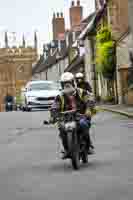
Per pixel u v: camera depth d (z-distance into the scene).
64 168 12.99
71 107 13.16
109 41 51.00
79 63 75.50
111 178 11.23
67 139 12.59
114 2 50.62
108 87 56.38
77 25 84.00
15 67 138.00
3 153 16.55
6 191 10.29
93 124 26.48
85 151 13.48
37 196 9.66
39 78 123.00
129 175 11.51
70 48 85.12
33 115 35.84
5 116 36.09
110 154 15.19
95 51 64.12
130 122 26.97
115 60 50.97
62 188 10.36
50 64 105.50
